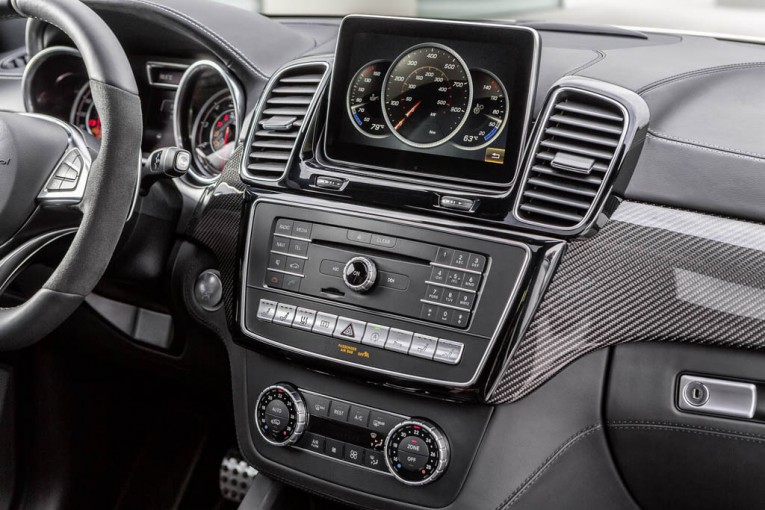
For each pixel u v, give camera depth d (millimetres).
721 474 1147
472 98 1141
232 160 1339
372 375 1159
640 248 1093
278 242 1227
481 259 1100
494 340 1092
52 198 1134
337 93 1219
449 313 1114
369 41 1189
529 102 1109
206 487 1722
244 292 1256
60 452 1645
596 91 1088
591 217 1055
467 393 1110
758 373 1087
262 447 1294
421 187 1148
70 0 1082
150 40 1489
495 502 1159
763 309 1065
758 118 1155
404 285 1139
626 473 1208
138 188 1114
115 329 1531
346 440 1215
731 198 1084
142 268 1389
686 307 1089
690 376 1119
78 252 1049
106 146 1051
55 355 1654
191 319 1436
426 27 1146
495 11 1658
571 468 1181
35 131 1147
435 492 1173
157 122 1535
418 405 1169
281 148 1259
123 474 1736
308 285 1203
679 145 1109
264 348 1242
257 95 1384
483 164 1143
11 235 1144
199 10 1424
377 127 1201
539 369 1106
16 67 1696
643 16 1579
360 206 1176
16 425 1631
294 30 1562
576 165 1057
